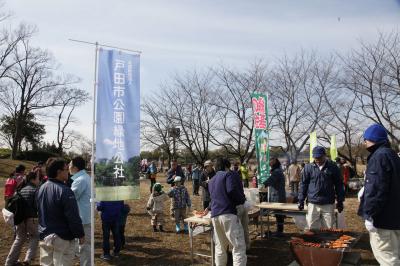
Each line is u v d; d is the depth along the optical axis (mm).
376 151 3791
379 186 3645
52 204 4184
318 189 6266
